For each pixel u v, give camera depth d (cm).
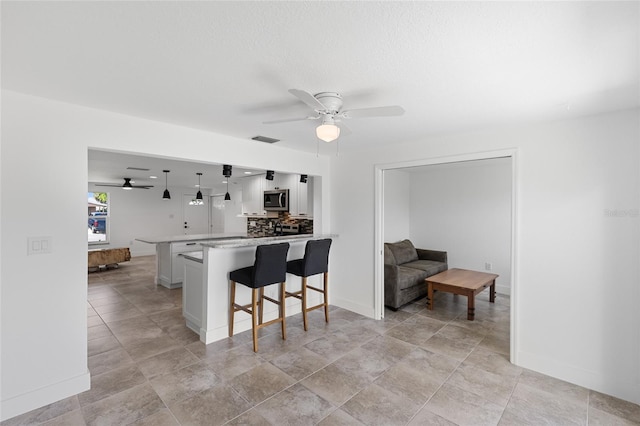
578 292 246
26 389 209
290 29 132
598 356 238
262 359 284
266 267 306
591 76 175
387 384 245
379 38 138
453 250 560
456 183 555
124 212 900
